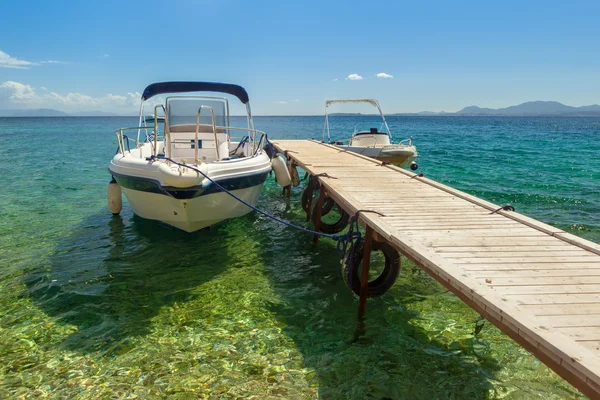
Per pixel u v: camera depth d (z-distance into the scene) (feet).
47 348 13.75
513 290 9.96
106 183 44.27
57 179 46.57
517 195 36.78
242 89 31.40
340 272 20.53
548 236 14.17
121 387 11.84
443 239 13.76
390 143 47.26
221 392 11.63
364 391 11.71
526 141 123.13
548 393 11.53
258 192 28.07
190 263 21.42
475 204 18.63
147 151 28.22
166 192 21.01
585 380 6.73
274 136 131.44
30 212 31.12
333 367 12.83
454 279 10.38
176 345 13.97
